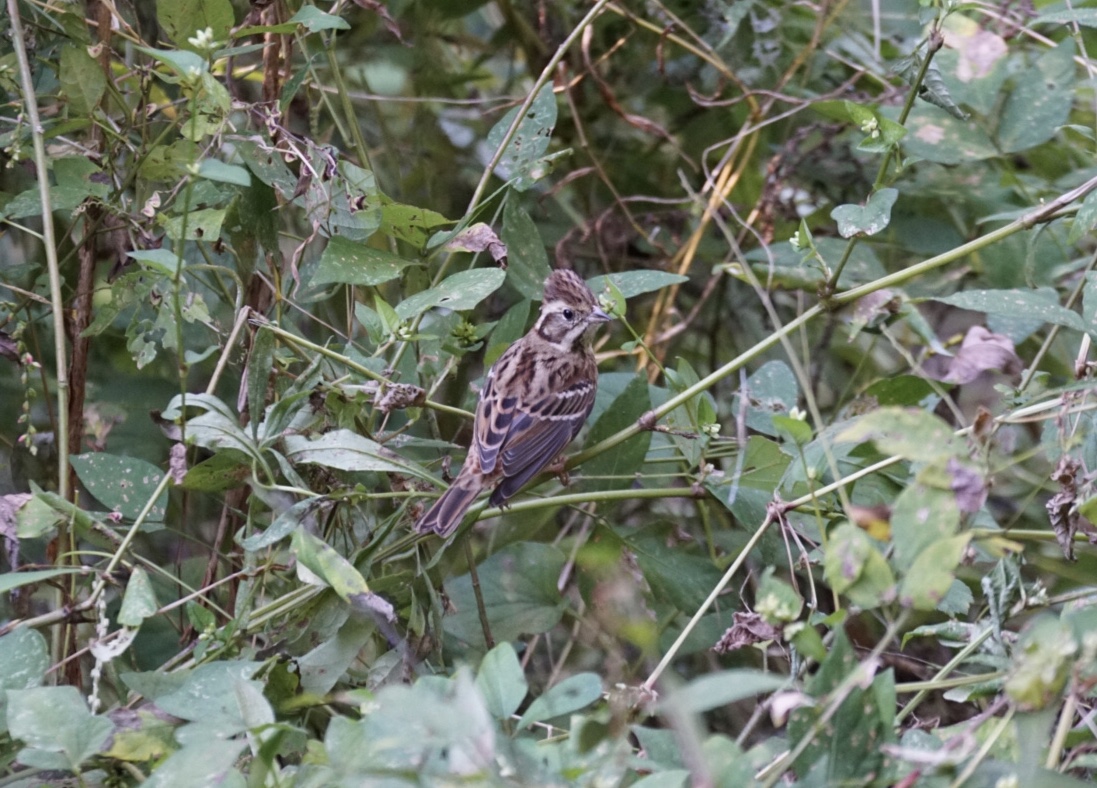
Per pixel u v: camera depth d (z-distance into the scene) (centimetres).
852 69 1368
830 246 1148
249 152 903
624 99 1404
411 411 996
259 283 1024
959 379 959
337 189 912
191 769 567
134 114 990
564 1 1386
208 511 1230
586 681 602
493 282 873
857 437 609
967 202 1209
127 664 1052
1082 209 838
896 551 595
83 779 675
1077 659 580
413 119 1412
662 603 1049
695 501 1091
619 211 1395
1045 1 1263
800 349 1355
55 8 938
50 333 1237
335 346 1077
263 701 638
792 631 607
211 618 803
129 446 1253
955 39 1102
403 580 877
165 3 903
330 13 973
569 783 570
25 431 1230
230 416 827
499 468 980
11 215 938
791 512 948
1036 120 1084
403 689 539
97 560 991
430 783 540
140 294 915
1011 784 550
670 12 1312
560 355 1073
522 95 1444
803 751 574
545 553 1048
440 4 1369
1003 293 849
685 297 1389
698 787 537
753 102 1309
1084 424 833
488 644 967
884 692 571
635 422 980
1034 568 1159
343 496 848
